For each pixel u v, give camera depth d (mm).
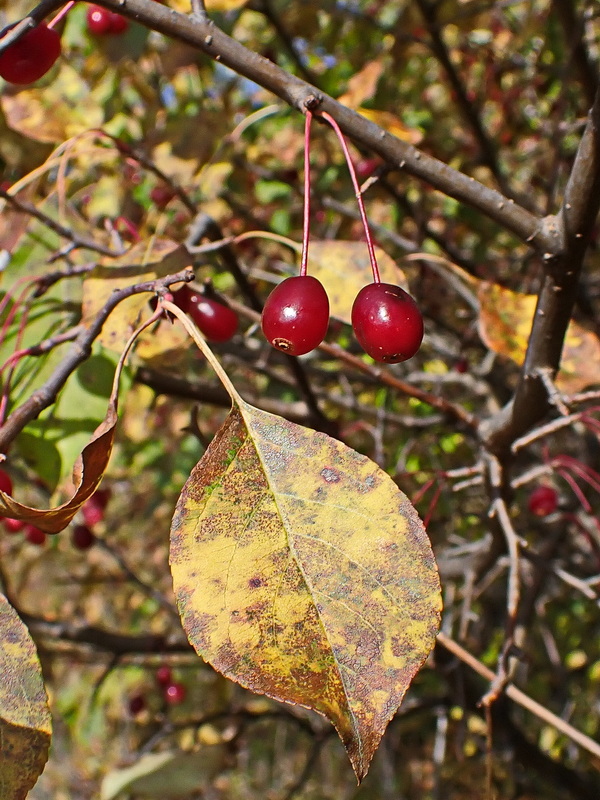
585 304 497
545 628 596
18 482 478
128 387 273
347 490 175
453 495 576
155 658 770
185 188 395
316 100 211
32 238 295
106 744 1014
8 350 278
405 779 742
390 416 487
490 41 625
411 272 602
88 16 357
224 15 453
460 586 601
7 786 175
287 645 169
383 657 168
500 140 648
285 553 173
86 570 928
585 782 558
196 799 548
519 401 271
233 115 540
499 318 283
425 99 646
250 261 574
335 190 590
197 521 174
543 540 580
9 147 363
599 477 317
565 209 226
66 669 930
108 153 320
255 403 399
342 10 555
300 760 1011
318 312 192
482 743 607
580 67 452
